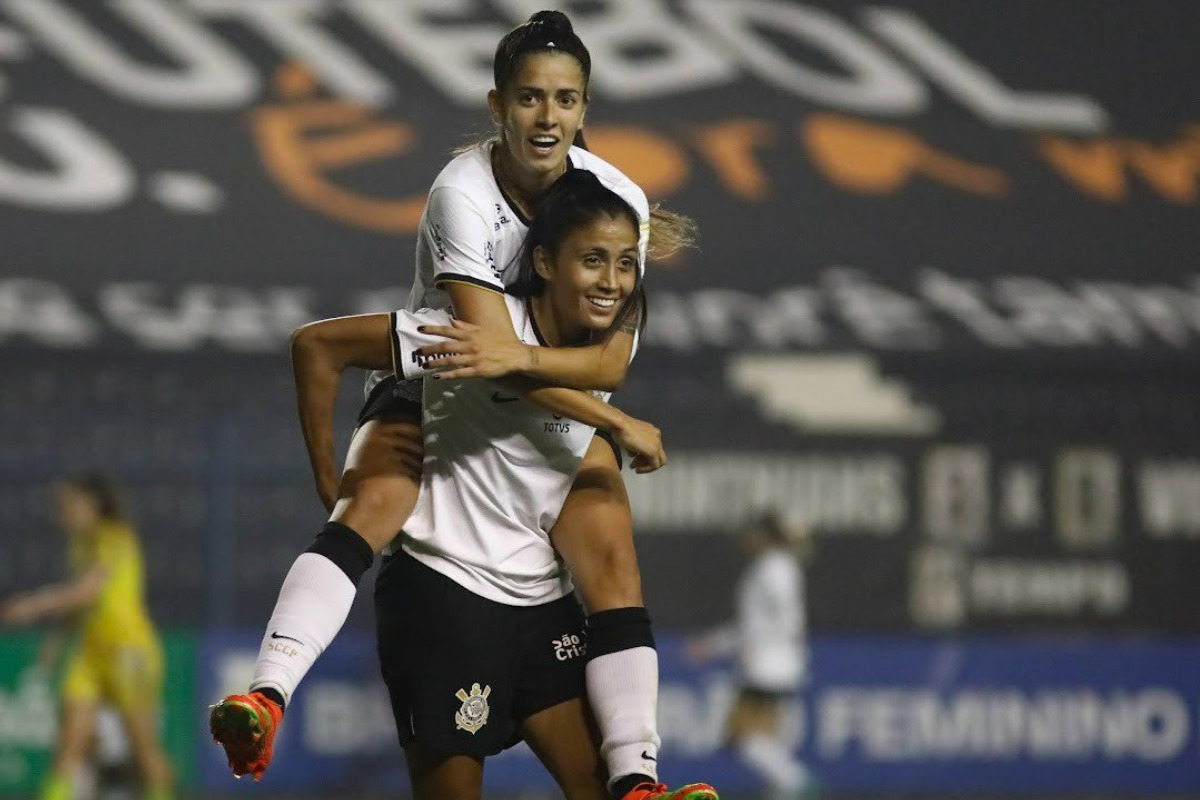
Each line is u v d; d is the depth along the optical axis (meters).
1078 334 55.53
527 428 15.09
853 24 64.06
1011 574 52.31
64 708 39.72
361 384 50.75
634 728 14.79
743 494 52.09
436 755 15.35
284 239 56.34
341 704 46.53
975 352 54.50
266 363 52.78
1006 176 60.78
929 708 48.59
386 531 15.04
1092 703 49.22
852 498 52.25
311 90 60.19
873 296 56.25
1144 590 52.66
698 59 62.25
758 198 58.78
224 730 13.43
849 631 51.59
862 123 61.50
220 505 49.03
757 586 46.44
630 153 59.25
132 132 58.22
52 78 58.97
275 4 61.84
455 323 14.49
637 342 15.52
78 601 39.34
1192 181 61.47
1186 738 49.38
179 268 55.00
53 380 51.41
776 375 53.47
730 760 47.66
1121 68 64.12
